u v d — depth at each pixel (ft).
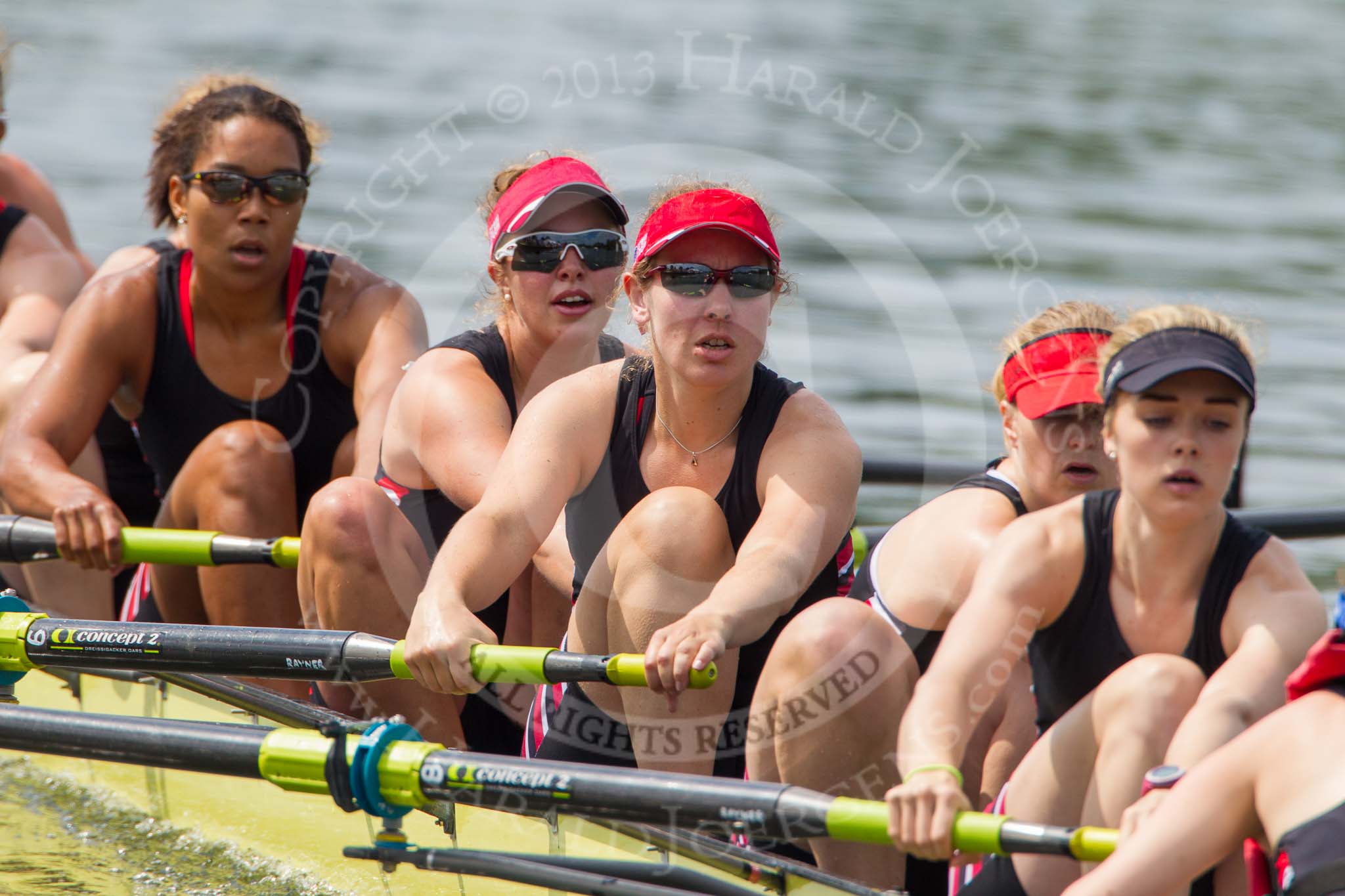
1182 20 314.76
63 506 63.72
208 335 68.49
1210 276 150.71
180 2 289.74
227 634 52.11
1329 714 36.40
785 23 229.25
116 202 173.06
